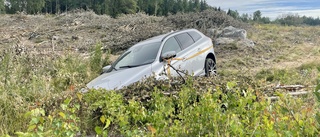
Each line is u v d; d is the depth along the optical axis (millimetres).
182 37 8195
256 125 3123
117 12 63656
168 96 5219
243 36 15531
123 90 5457
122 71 6734
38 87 6180
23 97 5504
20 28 19516
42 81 6645
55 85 7465
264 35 18312
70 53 10227
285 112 3373
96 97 5047
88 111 4867
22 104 5000
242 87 5102
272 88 5688
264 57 12578
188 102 4695
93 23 20766
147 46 7594
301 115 3438
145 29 16766
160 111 4117
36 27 19859
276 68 9727
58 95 5320
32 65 8477
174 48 7656
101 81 6383
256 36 17797
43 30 18969
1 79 6051
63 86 7508
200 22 18000
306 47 14719
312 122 3109
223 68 11008
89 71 9359
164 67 6754
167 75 5902
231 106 3619
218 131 3170
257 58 12398
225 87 5074
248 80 5566
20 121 4680
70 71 8695
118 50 14641
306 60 11766
